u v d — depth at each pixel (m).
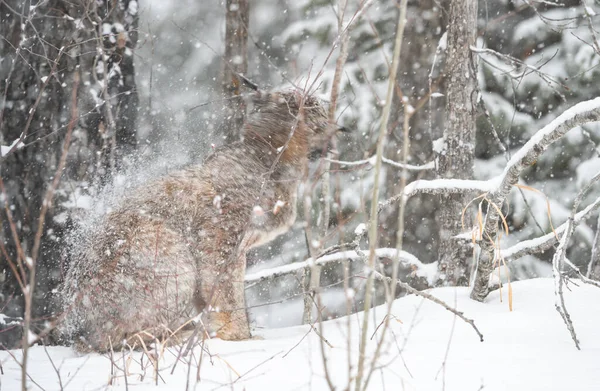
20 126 10.02
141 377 5.59
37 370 6.27
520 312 7.87
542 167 16.78
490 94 16.64
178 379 5.58
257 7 22.97
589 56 16.14
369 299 4.05
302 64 17.81
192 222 8.41
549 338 6.67
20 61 10.08
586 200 16.25
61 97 9.92
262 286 18.14
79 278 8.14
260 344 7.34
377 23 17.17
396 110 15.92
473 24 11.00
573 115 6.61
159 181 8.62
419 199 16.09
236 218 8.48
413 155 15.65
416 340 6.84
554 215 16.20
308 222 4.61
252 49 21.64
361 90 16.45
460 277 11.14
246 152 8.84
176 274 7.81
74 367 6.38
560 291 6.35
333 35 18.02
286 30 18.58
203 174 8.66
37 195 9.80
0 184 4.67
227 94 12.83
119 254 8.01
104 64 9.54
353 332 7.53
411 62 16.14
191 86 23.78
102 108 10.09
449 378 5.21
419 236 16.11
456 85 11.02
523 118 16.50
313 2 18.50
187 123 14.62
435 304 8.67
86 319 7.96
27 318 4.23
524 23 16.89
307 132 8.88
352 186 16.45
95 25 9.53
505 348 6.27
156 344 6.22
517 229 16.59
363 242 16.00
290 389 5.01
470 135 11.07
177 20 25.53
